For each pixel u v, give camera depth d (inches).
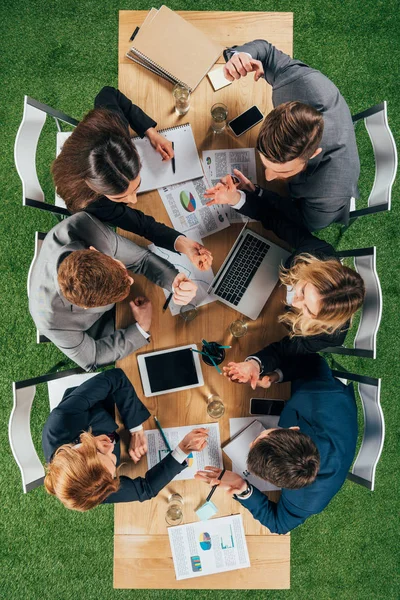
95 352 68.2
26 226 102.9
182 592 101.3
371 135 73.7
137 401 70.9
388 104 103.9
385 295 103.7
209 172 74.4
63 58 102.0
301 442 61.2
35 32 101.9
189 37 71.6
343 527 102.6
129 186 58.6
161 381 72.6
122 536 71.7
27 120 69.4
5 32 101.9
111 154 55.1
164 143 72.6
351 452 67.8
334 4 102.7
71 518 101.0
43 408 101.7
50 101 102.4
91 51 102.0
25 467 69.8
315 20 103.0
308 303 62.7
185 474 72.4
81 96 102.4
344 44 103.4
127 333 70.1
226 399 73.0
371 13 103.2
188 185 74.1
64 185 59.6
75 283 54.6
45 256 63.9
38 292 63.1
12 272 102.6
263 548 72.3
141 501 68.8
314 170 64.5
